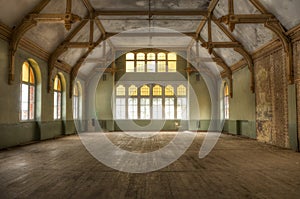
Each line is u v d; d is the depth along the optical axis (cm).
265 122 1343
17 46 1113
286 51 1094
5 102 1083
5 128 1084
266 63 1324
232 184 538
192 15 1535
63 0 1215
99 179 577
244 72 1641
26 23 1088
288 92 1105
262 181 562
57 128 1697
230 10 1059
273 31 1090
